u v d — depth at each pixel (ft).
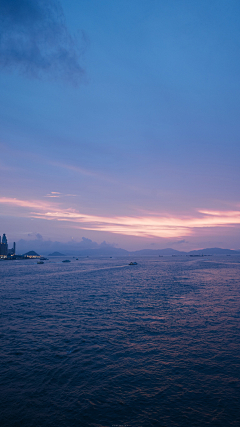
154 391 44.80
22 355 60.13
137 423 36.78
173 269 411.13
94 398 42.96
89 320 91.61
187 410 39.60
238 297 139.54
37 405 41.09
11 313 102.99
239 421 36.91
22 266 588.50
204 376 49.83
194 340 69.46
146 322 88.33
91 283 219.61
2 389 45.65
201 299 133.59
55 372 51.80
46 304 122.52
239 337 71.36
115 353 61.21
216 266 492.95
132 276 288.10
